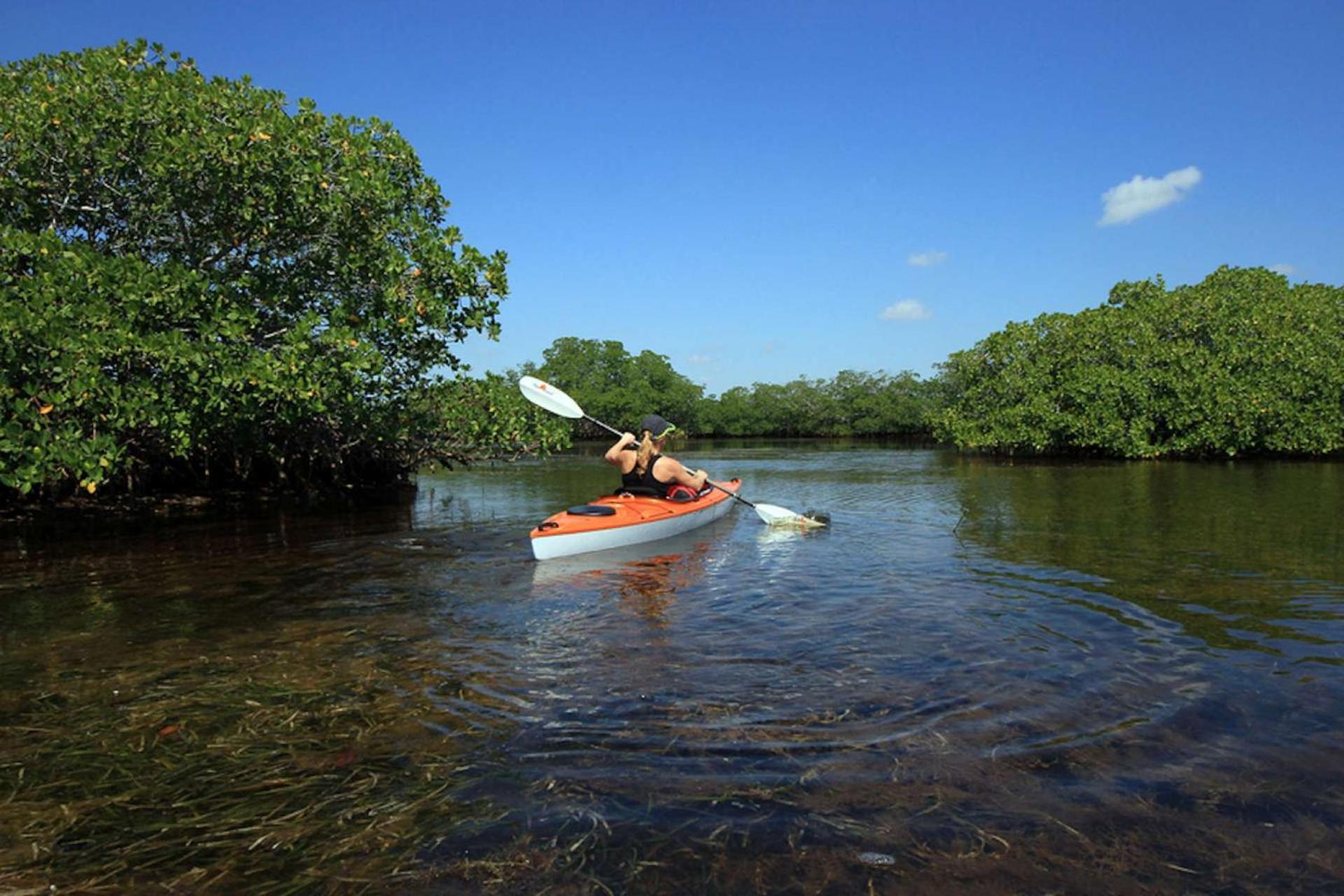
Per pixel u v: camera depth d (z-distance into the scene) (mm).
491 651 4113
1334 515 9117
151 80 8109
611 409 51750
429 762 2814
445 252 9633
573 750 2891
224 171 8141
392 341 10188
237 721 3215
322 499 12039
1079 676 3600
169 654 4121
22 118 7570
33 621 4809
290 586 5758
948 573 6016
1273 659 3816
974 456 26031
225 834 2369
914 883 2070
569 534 6855
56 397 6754
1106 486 13773
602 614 4875
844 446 36344
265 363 8039
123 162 8164
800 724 3090
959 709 3225
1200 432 21344
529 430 12438
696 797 2533
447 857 2227
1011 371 25172
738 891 2045
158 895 2082
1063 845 2236
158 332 7609
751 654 3996
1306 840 2246
